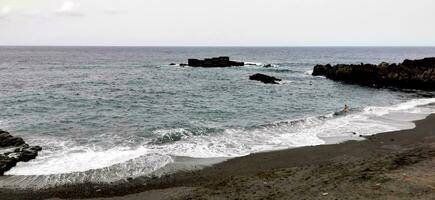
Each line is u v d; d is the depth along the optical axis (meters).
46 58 136.75
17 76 65.06
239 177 16.03
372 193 13.08
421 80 49.94
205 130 25.25
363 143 21.58
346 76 60.16
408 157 17.89
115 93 44.47
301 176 15.72
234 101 39.12
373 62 125.31
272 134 24.23
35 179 15.98
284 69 85.62
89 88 49.03
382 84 53.91
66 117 29.38
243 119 29.62
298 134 24.16
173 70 82.69
